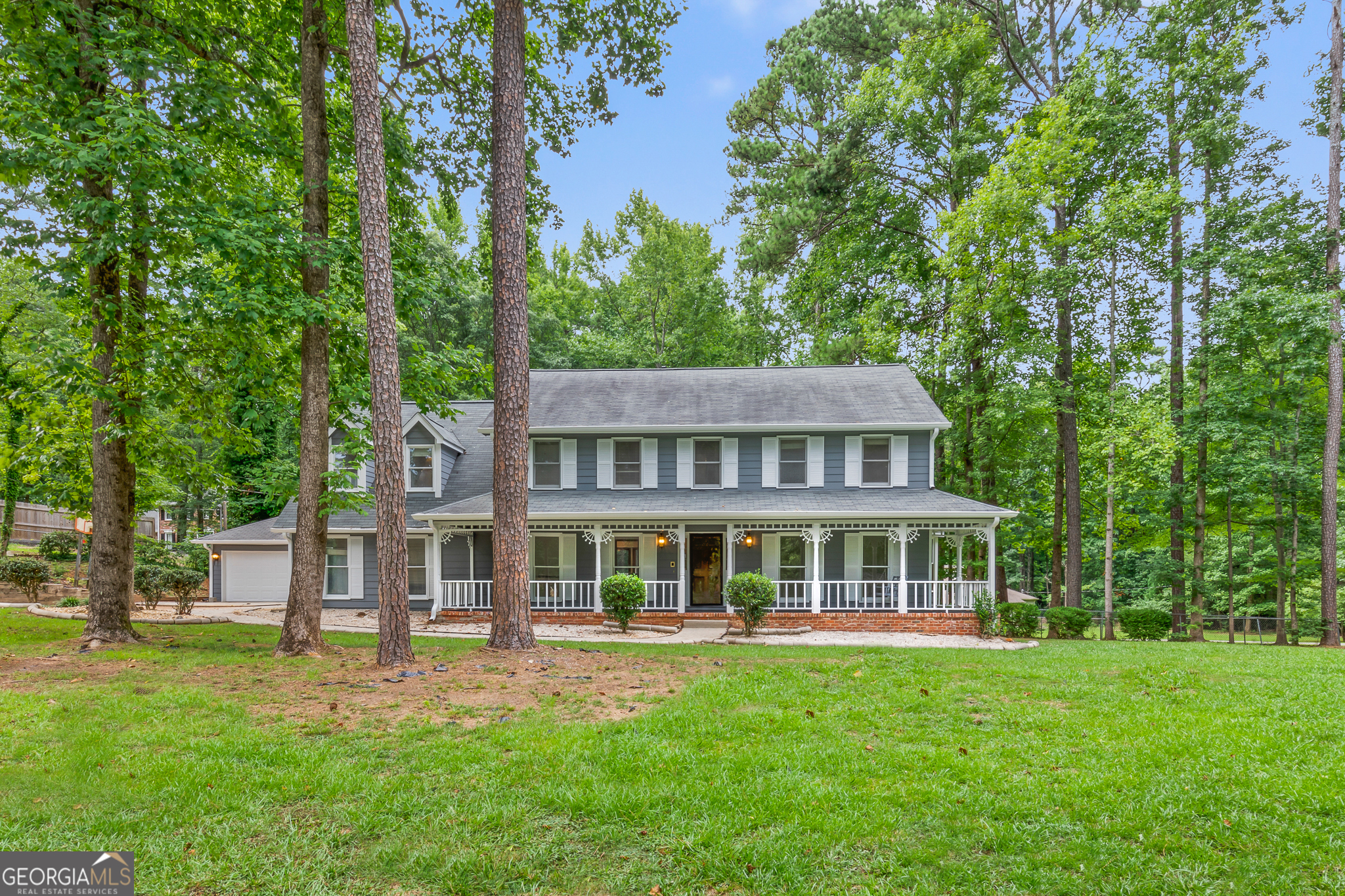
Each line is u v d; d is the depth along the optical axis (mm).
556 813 4504
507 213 10398
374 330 9141
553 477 19047
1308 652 12617
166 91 10234
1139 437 16688
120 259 10664
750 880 3709
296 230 10828
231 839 4129
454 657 9562
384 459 9117
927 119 22297
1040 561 35594
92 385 10539
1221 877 3799
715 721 6504
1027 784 4980
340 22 11945
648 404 19656
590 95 14656
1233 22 17578
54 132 9047
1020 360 18312
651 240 37344
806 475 18453
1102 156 18812
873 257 24219
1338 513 20234
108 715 6559
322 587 10789
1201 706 7219
